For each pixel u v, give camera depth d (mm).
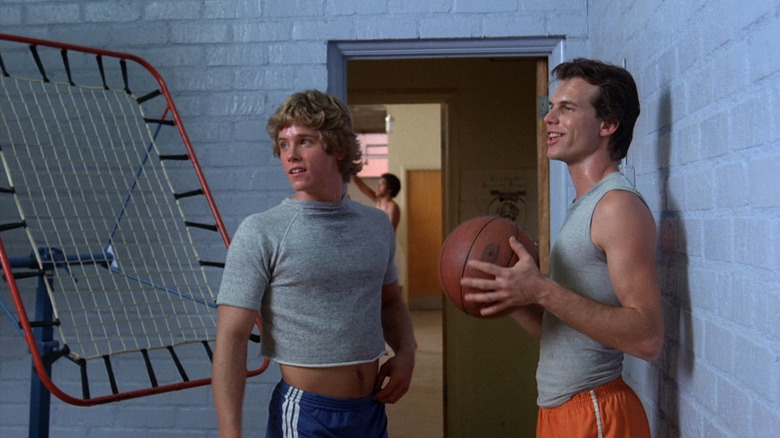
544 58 2695
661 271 1694
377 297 1503
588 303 1287
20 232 2672
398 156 8812
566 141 1449
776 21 1038
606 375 1401
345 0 2639
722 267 1281
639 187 1904
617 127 1440
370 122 9453
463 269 1411
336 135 1412
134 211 2670
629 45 1982
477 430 3834
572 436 1389
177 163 2668
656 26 1700
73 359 1642
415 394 4785
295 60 2648
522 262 1336
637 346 1274
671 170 1592
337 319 1405
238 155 2662
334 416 1405
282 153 1434
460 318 3863
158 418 2680
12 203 2676
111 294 2654
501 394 3838
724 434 1281
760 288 1112
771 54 1056
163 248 2457
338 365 1399
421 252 9133
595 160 1453
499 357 3846
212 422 2664
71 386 2682
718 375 1311
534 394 3818
